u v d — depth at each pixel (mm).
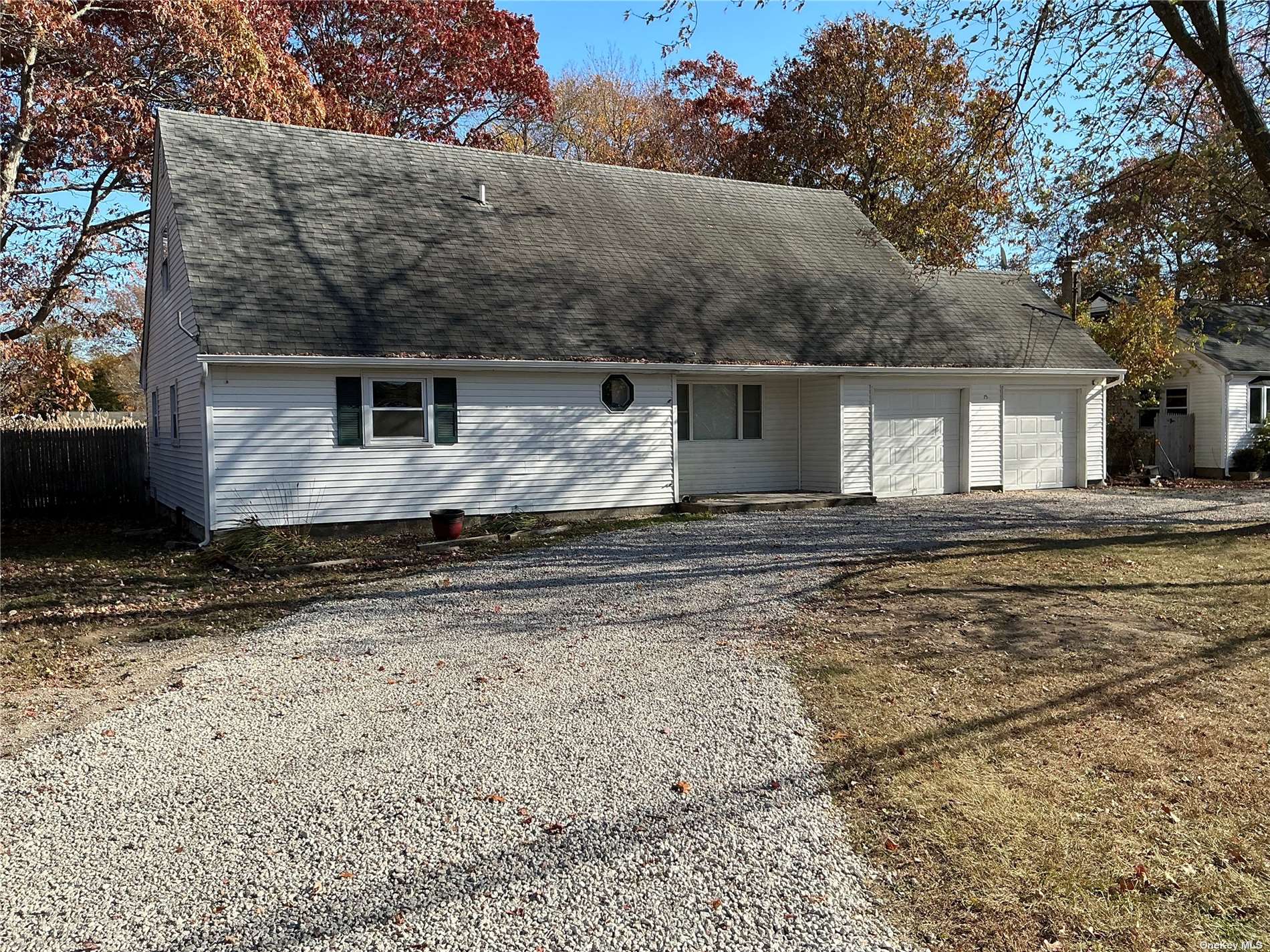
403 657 6926
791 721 5344
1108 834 3941
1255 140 11164
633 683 6125
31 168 19344
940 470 18656
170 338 15859
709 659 6656
